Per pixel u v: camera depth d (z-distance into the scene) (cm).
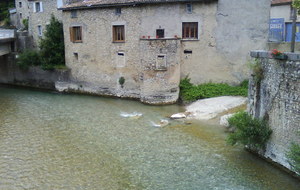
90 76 2673
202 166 1221
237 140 1310
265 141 1230
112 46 2489
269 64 1204
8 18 4806
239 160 1262
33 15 3438
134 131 1653
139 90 2412
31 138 1571
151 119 1864
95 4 2461
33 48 3512
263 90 1247
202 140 1493
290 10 2681
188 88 2256
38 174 1182
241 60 2212
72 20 2689
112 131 1661
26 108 2184
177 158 1299
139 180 1123
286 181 1080
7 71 3284
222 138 1510
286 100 1103
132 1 2289
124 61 2450
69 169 1219
